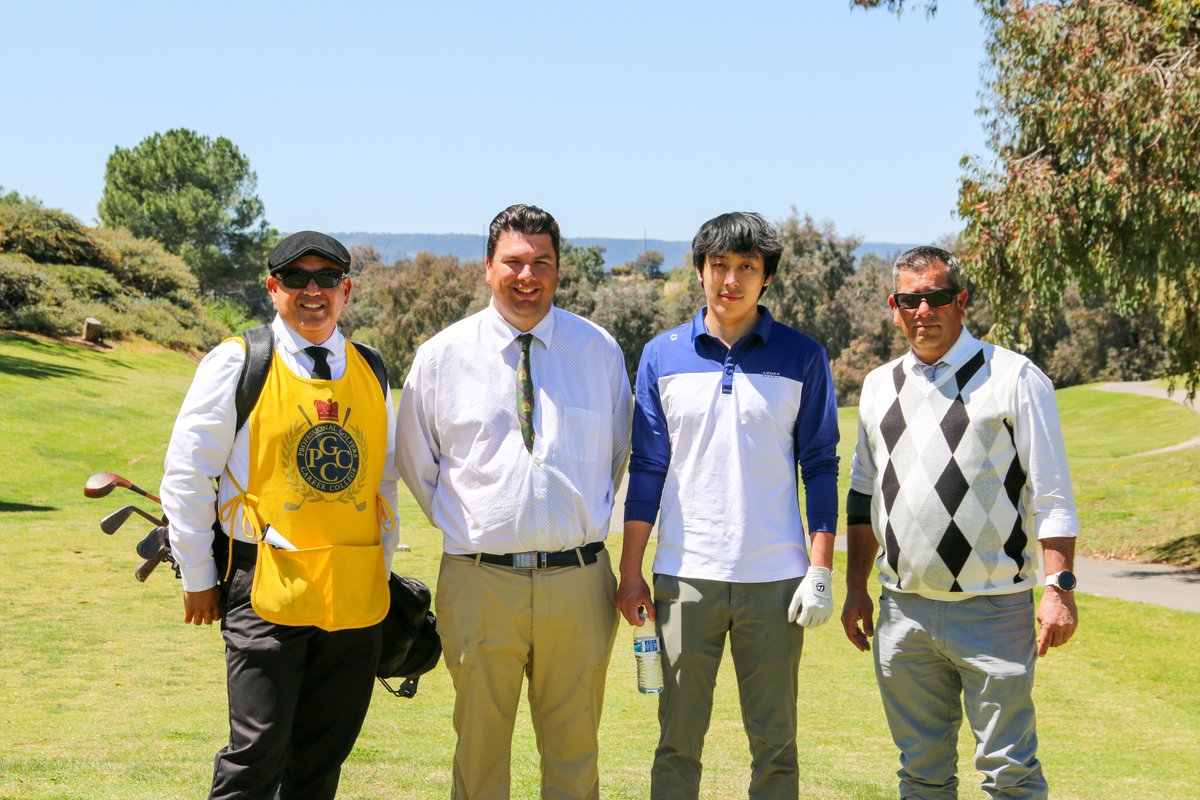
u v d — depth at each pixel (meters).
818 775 5.12
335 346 3.26
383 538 3.42
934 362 3.52
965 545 3.38
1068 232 12.27
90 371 27.11
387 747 5.43
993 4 13.12
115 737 5.30
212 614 3.19
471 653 3.37
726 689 7.72
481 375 3.39
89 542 11.84
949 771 3.59
